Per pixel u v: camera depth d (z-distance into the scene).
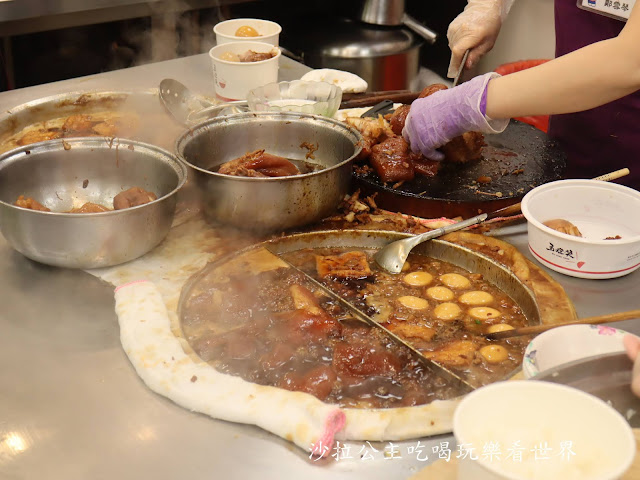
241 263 1.81
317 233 1.94
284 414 1.24
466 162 2.21
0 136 2.53
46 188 1.94
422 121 2.05
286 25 4.22
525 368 1.24
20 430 1.25
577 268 1.75
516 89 1.90
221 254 1.84
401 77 4.05
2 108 2.68
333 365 1.45
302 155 2.20
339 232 1.95
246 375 1.42
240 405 1.27
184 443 1.23
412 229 1.96
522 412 0.99
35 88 2.88
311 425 1.21
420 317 1.66
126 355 1.46
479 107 1.95
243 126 2.15
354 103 2.61
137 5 3.56
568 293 1.71
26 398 1.33
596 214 1.93
